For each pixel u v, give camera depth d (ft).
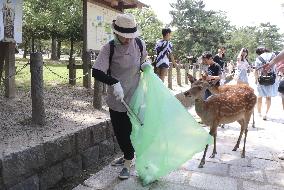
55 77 38.81
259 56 28.58
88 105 22.94
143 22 151.23
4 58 23.35
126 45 13.34
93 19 28.68
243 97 17.87
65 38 106.73
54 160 14.33
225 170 16.02
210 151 18.80
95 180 14.44
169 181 14.51
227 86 19.56
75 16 95.09
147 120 13.61
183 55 185.98
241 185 14.39
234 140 21.34
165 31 29.66
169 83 37.19
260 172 15.93
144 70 13.92
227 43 211.61
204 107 17.07
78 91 28.63
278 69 17.95
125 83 13.78
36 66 16.14
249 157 18.06
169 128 13.48
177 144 13.51
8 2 21.03
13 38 21.77
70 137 15.29
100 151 17.85
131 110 13.38
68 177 15.35
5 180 11.90
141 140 13.73
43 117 16.58
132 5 34.04
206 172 15.69
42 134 15.03
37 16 87.76
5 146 13.09
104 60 13.25
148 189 13.67
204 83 16.99
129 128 14.23
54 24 91.20
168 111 13.51
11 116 18.08
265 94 28.25
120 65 13.52
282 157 17.85
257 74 28.60
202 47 182.60
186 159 13.50
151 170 13.89
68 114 19.60
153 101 13.62
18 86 29.01
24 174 12.76
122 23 12.71
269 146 20.30
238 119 17.98
